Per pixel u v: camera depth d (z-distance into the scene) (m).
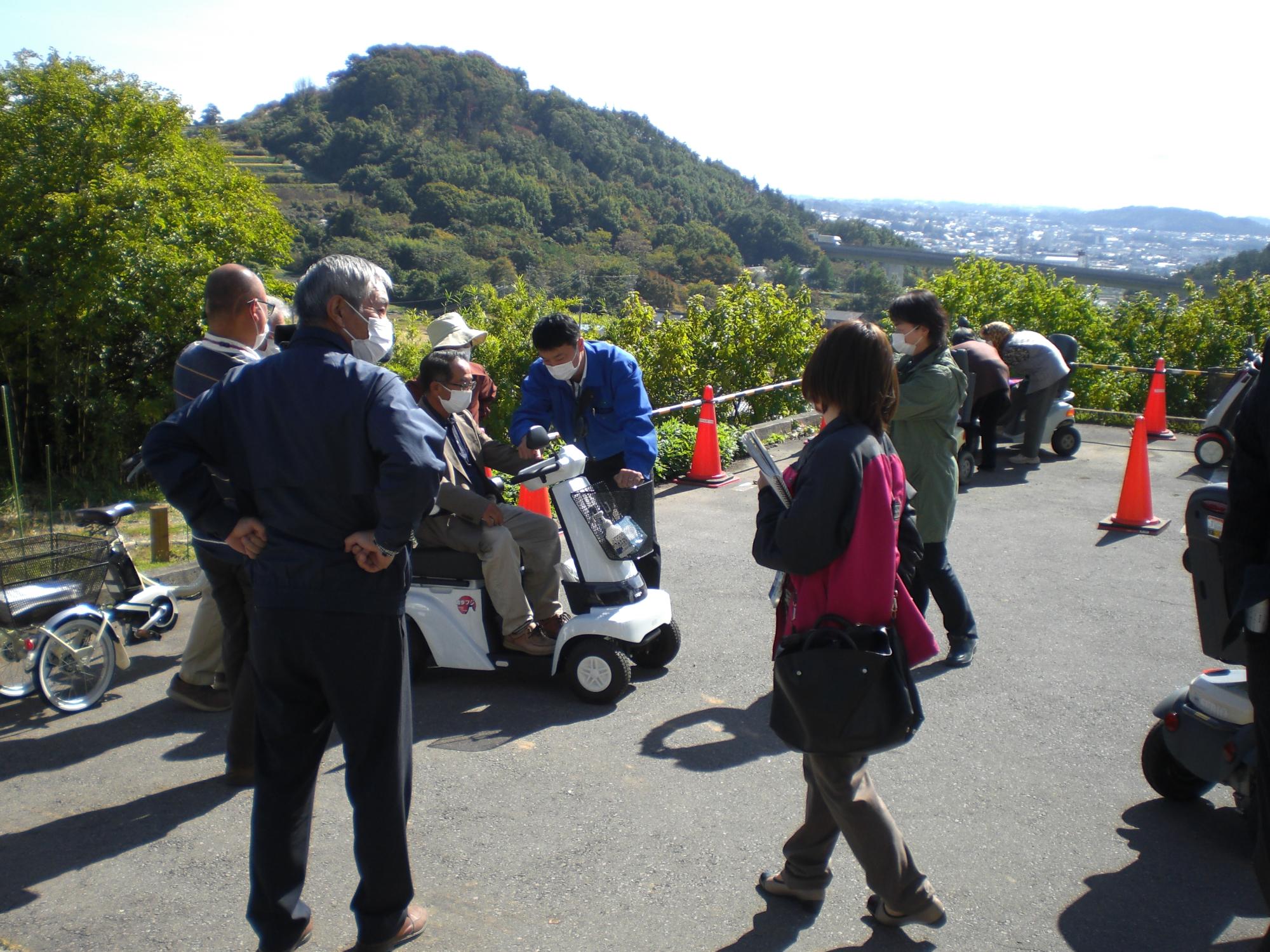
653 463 5.11
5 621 4.30
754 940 2.85
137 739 4.22
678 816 3.55
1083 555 7.12
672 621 5.18
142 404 17.83
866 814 2.66
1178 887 3.16
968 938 2.88
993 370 9.52
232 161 21.91
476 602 4.66
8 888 3.13
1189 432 14.30
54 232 18.09
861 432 2.62
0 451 17.69
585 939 2.86
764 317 16.72
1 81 19.25
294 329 2.88
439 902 3.03
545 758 4.02
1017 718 4.45
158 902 3.06
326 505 2.54
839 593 2.61
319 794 3.73
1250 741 3.20
